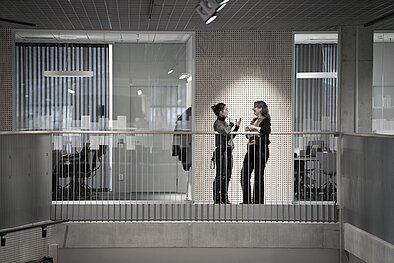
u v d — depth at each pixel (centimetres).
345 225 1362
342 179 1397
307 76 1502
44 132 1326
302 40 1502
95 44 1502
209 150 1456
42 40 1491
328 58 1502
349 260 1373
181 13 1281
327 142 1434
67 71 1498
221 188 1390
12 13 1296
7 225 1207
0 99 1480
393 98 1484
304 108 1503
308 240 1389
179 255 1388
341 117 1458
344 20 1381
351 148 1334
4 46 1480
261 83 1495
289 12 1277
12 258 1236
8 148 1207
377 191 1177
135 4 1198
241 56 1493
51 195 1352
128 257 1385
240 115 1494
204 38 1495
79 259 1377
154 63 1506
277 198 1435
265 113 1391
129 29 1488
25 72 1488
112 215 1380
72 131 1384
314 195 1427
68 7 1231
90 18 1350
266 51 1495
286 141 1443
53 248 1354
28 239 1283
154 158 1435
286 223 1387
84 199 1393
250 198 1387
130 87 1508
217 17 1327
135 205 1385
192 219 1389
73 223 1366
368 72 1459
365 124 1461
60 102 1498
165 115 1509
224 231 1381
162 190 1439
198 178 1452
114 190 1412
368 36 1456
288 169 1438
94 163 1402
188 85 1505
